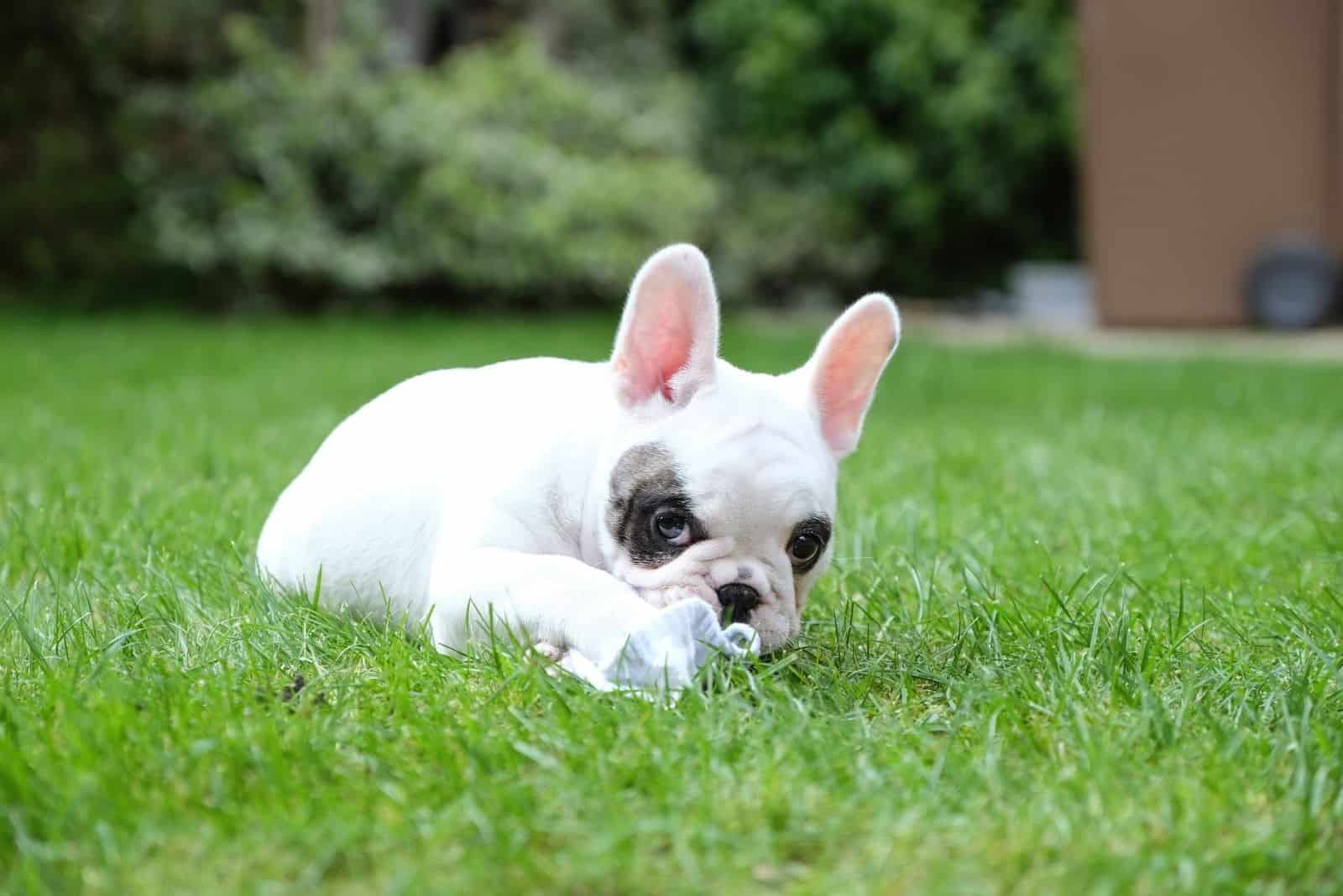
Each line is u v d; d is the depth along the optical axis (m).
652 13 5.67
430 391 1.14
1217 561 1.31
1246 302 4.24
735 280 4.95
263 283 4.16
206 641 1.05
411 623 1.09
